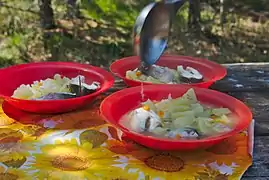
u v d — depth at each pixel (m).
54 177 0.79
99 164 0.84
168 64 1.36
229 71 1.45
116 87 1.26
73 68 1.24
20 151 0.88
